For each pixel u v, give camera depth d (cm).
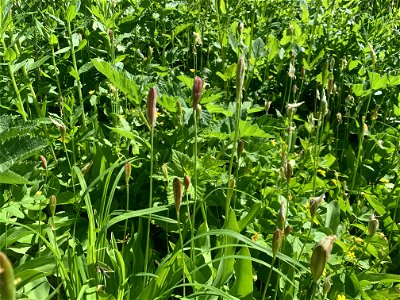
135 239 210
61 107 296
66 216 232
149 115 162
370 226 189
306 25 425
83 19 380
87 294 169
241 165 274
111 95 313
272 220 249
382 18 509
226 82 342
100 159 259
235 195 245
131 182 268
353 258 235
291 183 271
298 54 380
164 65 371
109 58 359
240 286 190
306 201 271
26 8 369
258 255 233
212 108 260
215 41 419
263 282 232
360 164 318
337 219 245
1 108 288
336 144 331
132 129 293
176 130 277
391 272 250
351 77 381
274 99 378
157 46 396
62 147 279
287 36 377
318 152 281
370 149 329
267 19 439
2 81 285
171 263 181
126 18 377
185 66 417
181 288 226
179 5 471
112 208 255
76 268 171
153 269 208
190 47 428
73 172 244
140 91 254
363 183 302
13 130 140
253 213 220
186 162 242
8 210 197
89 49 324
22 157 133
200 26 431
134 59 379
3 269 74
